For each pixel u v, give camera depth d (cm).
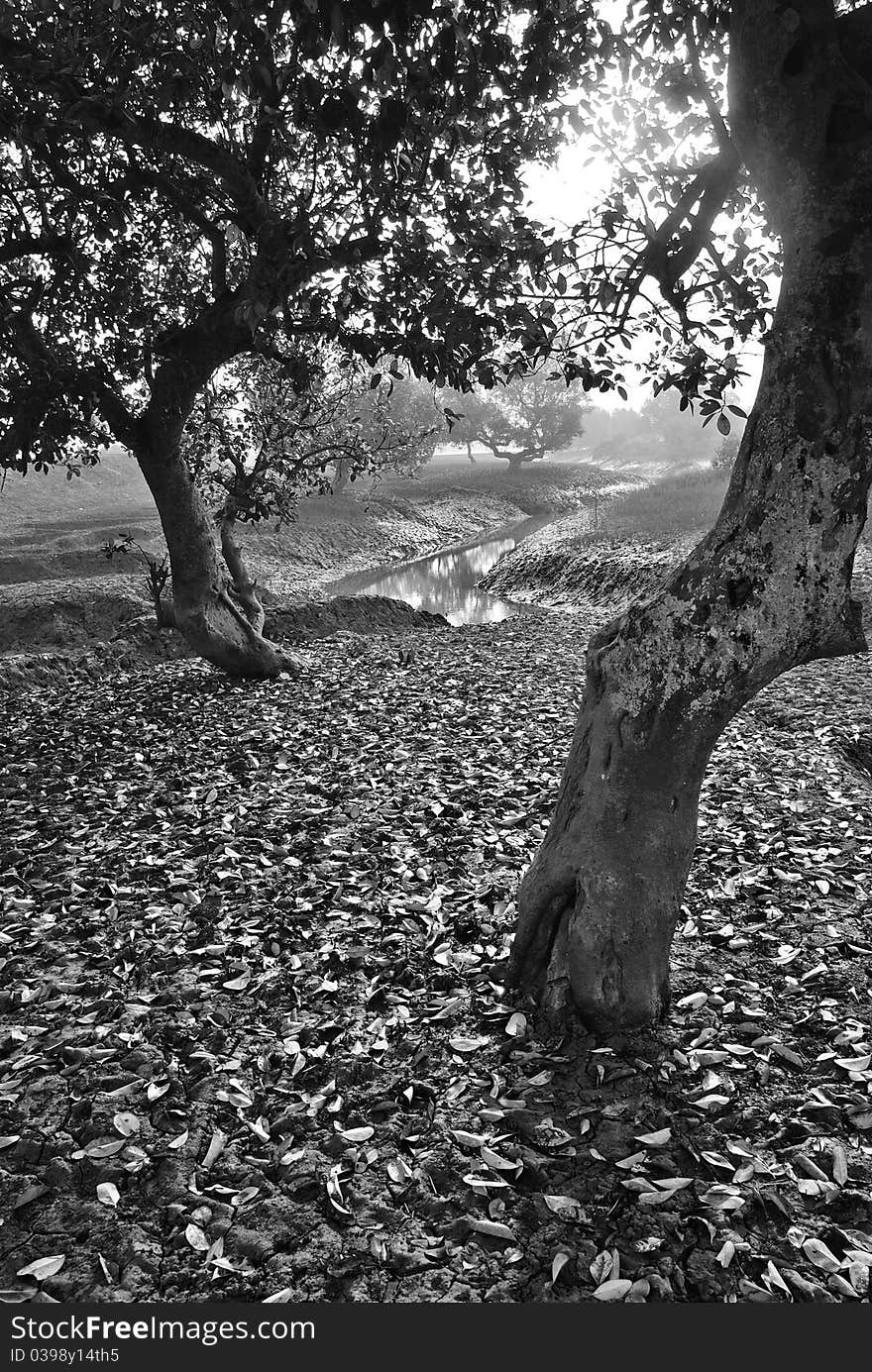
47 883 547
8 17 489
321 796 677
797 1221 287
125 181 688
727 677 336
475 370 512
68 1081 362
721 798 634
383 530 3834
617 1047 365
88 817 658
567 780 393
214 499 1144
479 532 4434
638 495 3784
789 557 317
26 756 830
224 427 1064
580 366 479
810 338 302
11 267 799
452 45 354
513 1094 345
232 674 1091
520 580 2588
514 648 1440
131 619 1512
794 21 294
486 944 452
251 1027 397
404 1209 296
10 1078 366
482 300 486
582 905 369
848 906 475
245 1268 276
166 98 481
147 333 850
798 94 297
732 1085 344
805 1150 313
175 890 529
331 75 399
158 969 445
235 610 1074
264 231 532
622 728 359
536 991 394
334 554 3341
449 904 491
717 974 418
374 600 1839
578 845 374
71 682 1250
